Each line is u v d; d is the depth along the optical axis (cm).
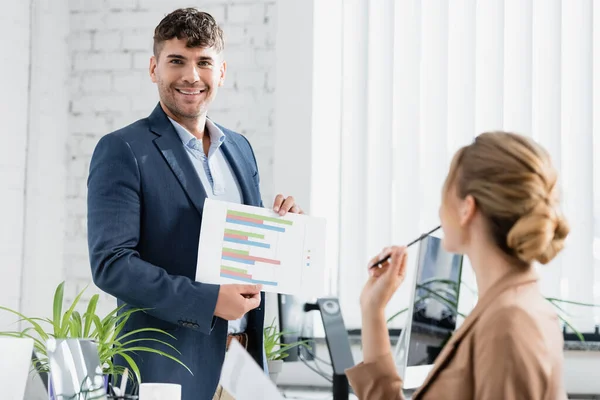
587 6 300
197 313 180
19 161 307
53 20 321
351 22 315
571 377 292
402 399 142
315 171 316
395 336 302
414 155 309
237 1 321
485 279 118
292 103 313
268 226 192
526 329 108
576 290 294
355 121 313
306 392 294
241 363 129
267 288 188
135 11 328
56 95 322
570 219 296
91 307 211
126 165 189
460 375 112
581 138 298
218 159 209
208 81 201
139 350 189
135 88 327
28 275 309
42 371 183
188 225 193
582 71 300
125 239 185
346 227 311
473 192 118
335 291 310
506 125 303
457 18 308
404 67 311
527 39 302
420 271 160
